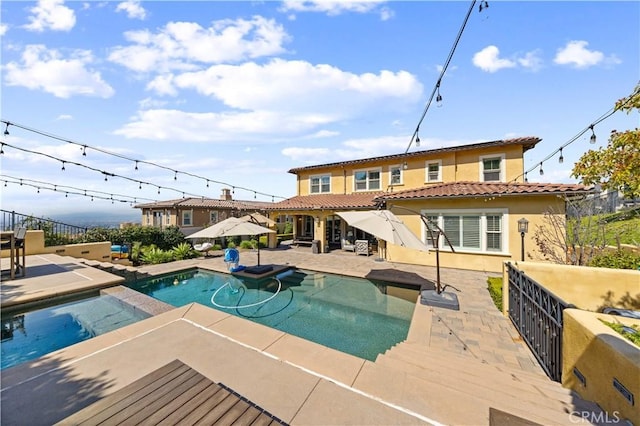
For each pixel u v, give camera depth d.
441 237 11.77
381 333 6.10
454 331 5.46
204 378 2.58
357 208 15.72
